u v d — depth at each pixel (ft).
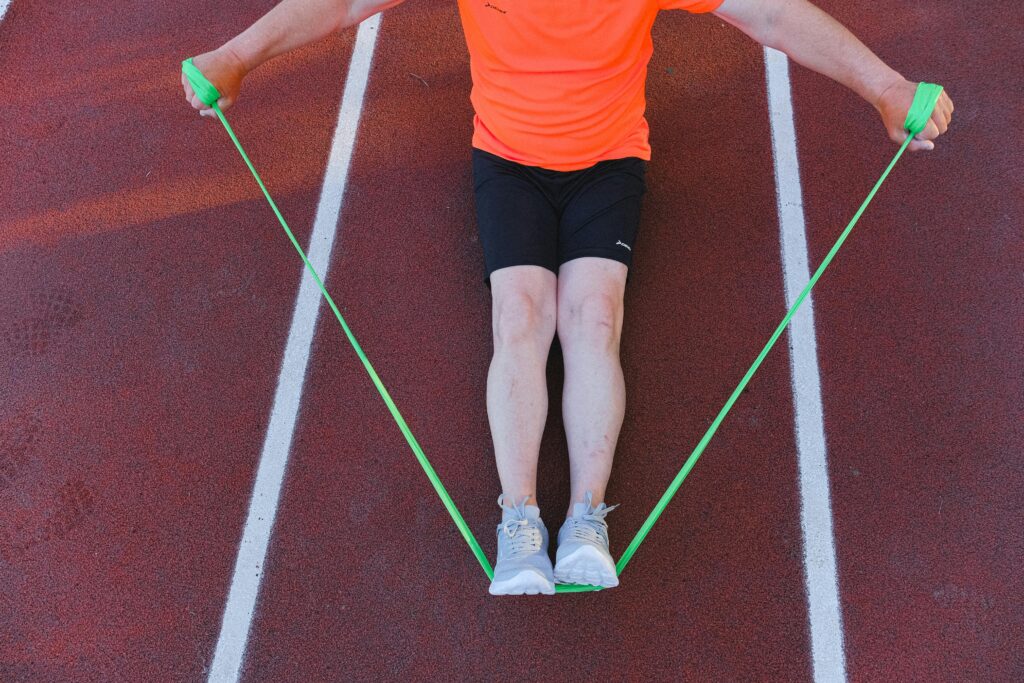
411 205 8.95
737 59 9.55
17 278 8.75
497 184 7.20
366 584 7.38
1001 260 8.42
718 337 8.22
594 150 7.12
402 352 8.29
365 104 9.49
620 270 7.01
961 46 9.52
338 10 6.68
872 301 8.29
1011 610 7.07
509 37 6.37
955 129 9.06
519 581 6.21
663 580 7.30
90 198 9.12
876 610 7.13
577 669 7.04
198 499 7.73
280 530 7.59
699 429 7.87
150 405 8.13
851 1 9.84
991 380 7.92
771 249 8.57
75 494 7.79
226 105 6.91
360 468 7.81
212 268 8.71
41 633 7.29
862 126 9.10
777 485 7.61
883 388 7.93
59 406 8.16
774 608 7.18
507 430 6.66
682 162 9.03
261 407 8.08
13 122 9.57
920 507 7.47
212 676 7.13
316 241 8.80
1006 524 7.38
